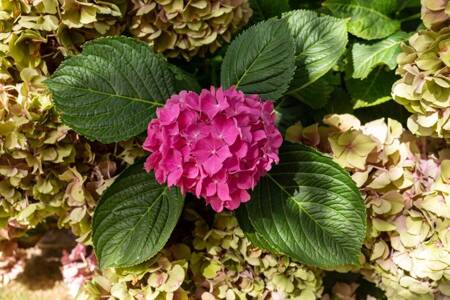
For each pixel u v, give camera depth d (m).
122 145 0.84
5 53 0.79
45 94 0.79
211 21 0.83
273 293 0.86
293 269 0.85
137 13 0.81
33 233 1.09
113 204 0.81
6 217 0.88
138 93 0.79
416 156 0.84
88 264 0.98
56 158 0.82
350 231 0.79
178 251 0.87
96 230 0.80
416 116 0.80
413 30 0.93
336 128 0.84
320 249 0.79
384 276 0.86
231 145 0.72
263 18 0.92
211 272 0.85
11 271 1.06
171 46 0.84
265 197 0.80
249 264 0.86
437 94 0.76
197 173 0.73
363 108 0.94
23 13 0.79
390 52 0.88
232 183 0.74
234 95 0.74
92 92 0.77
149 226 0.80
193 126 0.73
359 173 0.81
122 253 0.80
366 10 0.89
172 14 0.81
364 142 0.81
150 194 0.81
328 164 0.79
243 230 0.82
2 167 0.82
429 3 0.76
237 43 0.81
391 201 0.82
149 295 0.83
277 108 0.94
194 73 0.96
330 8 0.88
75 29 0.80
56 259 1.11
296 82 0.83
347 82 0.90
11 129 0.79
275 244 0.80
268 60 0.79
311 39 0.83
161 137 0.73
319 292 0.89
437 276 0.81
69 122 0.76
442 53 0.76
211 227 0.88
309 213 0.80
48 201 0.85
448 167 0.80
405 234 0.83
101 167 0.85
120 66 0.79
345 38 0.82
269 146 0.74
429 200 0.80
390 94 0.89
